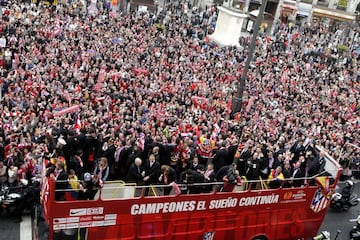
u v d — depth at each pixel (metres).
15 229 17.52
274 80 36.78
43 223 14.70
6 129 19.83
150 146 17.31
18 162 18.39
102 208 14.10
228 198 16.02
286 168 17.56
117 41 35.47
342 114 33.72
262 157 17.92
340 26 65.25
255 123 25.77
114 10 49.12
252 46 18.17
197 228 15.86
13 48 29.44
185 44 40.31
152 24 45.03
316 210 18.30
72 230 14.08
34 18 35.91
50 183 13.24
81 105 23.06
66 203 13.54
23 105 22.36
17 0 40.53
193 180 15.63
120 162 16.84
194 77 32.03
